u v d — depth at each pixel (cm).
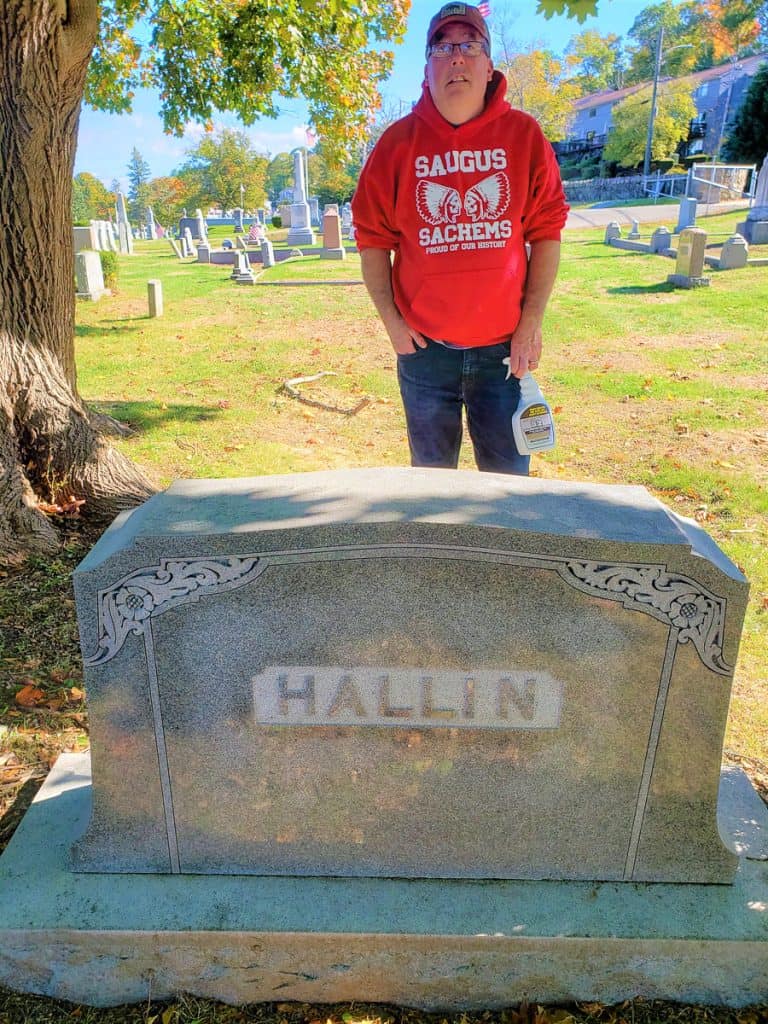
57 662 356
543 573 202
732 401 800
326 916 215
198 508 219
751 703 339
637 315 1251
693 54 5759
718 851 226
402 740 216
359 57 880
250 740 217
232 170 6975
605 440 704
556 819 224
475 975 216
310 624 207
